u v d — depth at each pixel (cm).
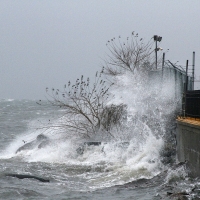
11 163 4272
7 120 10975
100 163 4066
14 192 3056
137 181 3328
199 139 2962
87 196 2959
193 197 2752
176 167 3334
